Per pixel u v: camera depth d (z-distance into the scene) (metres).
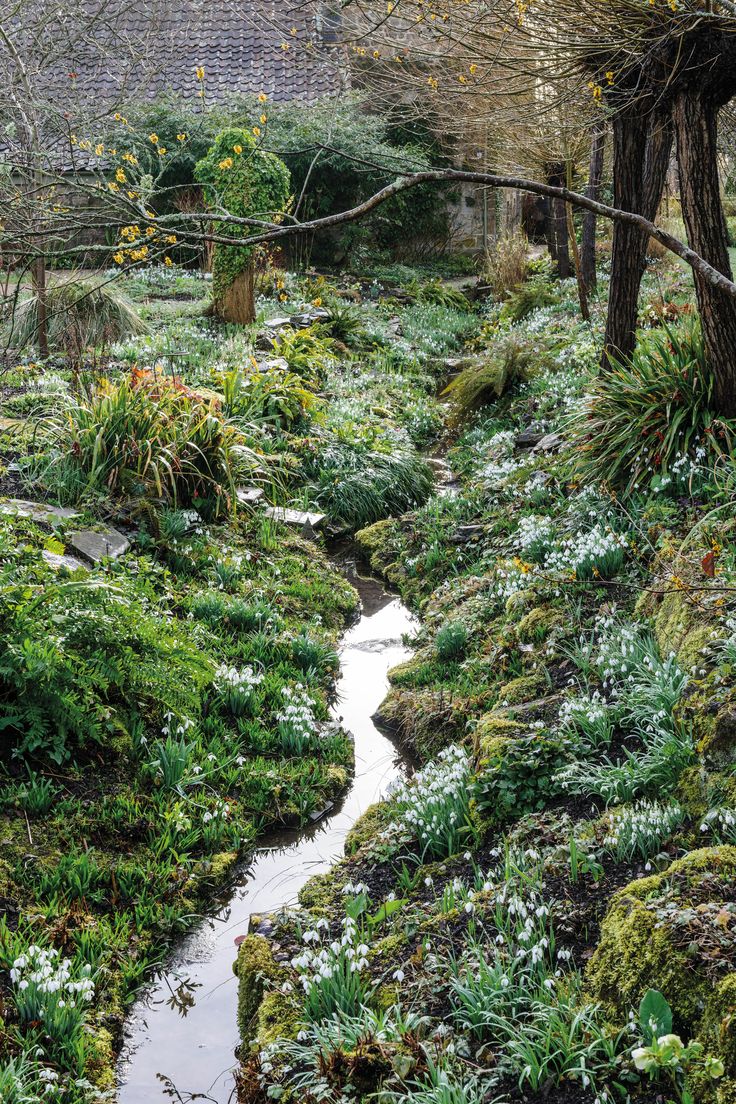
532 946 4.05
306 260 22.89
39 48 10.82
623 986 3.70
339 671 7.56
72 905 4.75
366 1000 4.09
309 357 13.49
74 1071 3.94
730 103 9.44
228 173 14.35
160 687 5.98
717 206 7.28
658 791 4.85
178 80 22.64
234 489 9.08
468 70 7.77
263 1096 3.79
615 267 9.42
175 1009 4.47
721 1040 3.31
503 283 21.20
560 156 12.98
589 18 6.70
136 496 8.39
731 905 3.76
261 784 6.03
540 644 6.75
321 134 20.84
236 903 5.20
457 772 5.48
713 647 5.30
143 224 3.90
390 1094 3.53
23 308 12.35
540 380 12.55
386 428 12.17
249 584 8.09
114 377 10.84
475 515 9.63
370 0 6.91
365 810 5.92
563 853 4.63
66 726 5.48
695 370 8.00
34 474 8.35
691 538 6.50
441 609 8.18
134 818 5.38
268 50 23.14
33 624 5.59
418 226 24.61
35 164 9.20
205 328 14.28
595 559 7.00
